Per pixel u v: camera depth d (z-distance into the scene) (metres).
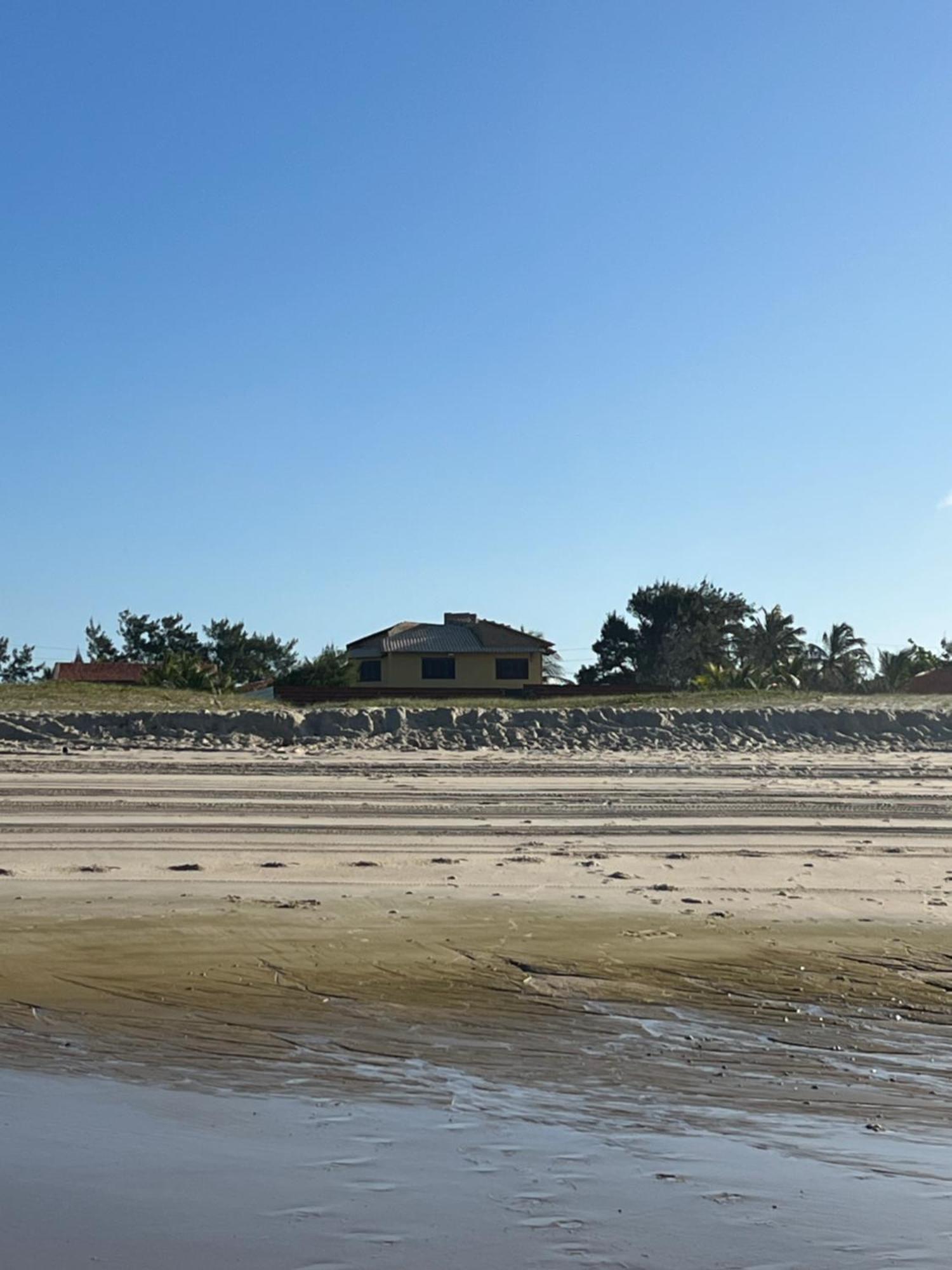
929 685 63.06
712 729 31.75
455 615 74.88
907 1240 5.05
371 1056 7.33
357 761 25.12
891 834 16.17
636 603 88.56
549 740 30.19
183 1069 7.11
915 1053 7.46
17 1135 6.16
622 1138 6.13
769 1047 7.54
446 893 11.88
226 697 35.16
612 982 8.89
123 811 17.42
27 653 80.88
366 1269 4.83
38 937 9.95
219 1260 4.89
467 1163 5.80
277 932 10.19
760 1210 5.29
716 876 13.03
